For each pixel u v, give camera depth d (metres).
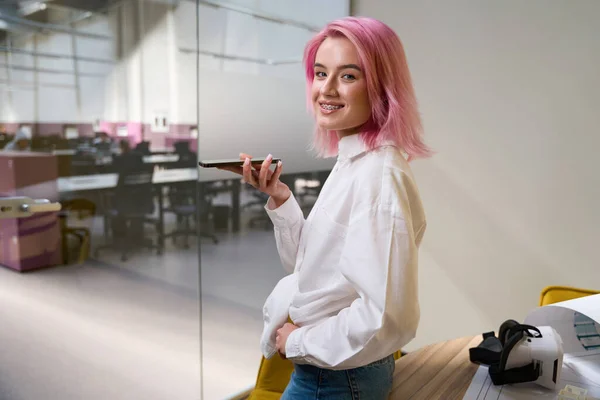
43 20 1.96
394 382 1.18
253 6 2.66
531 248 2.37
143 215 2.47
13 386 2.03
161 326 2.62
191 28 2.47
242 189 2.96
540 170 2.30
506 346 1.15
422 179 2.74
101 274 2.32
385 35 0.89
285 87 2.89
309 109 1.11
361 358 0.82
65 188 2.12
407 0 2.66
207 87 2.55
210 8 2.51
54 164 2.06
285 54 2.84
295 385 1.00
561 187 2.24
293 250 1.15
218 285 2.92
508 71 2.35
